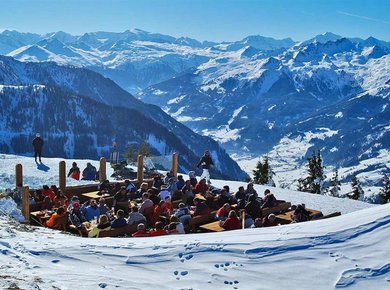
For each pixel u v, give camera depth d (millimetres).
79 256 9750
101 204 17172
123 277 8750
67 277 8477
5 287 7348
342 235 10727
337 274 9094
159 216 16688
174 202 19516
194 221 16922
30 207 18266
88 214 16703
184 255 9930
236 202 19609
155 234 13906
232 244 10477
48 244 10531
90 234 14828
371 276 9008
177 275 9008
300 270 9258
